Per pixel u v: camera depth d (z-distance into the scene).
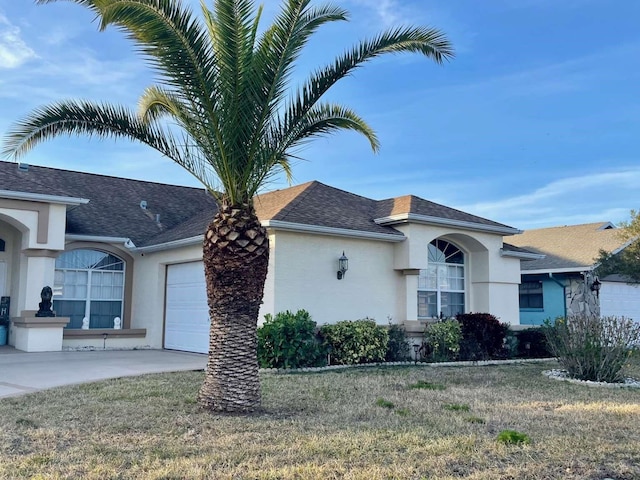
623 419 8.26
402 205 17.16
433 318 17.22
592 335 12.74
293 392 9.98
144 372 12.07
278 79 8.37
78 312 18.52
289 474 5.45
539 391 10.90
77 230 18.20
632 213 19.83
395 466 5.74
